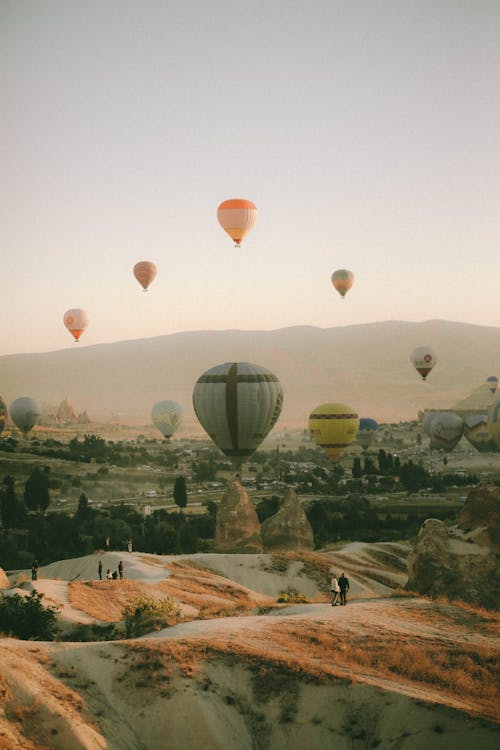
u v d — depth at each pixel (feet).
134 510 562.66
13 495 514.27
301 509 353.51
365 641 107.86
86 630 138.31
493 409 545.85
